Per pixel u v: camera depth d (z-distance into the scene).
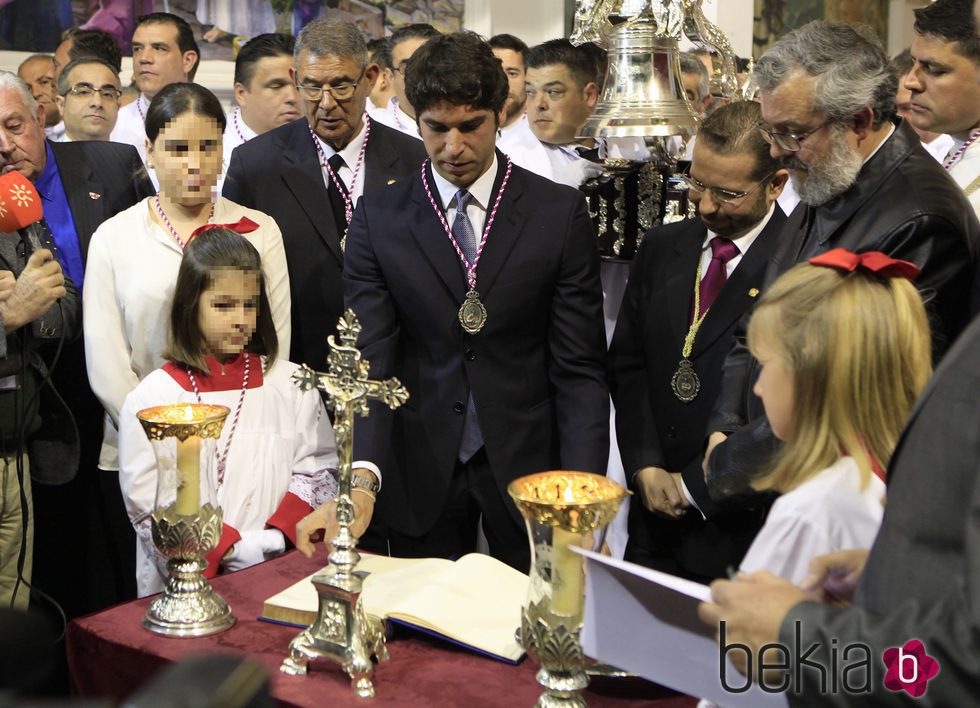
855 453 1.51
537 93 4.62
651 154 3.10
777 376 1.56
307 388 1.79
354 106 3.38
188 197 2.98
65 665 2.93
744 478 2.08
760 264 2.57
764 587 1.31
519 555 2.66
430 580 2.04
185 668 0.63
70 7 5.92
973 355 1.24
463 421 2.63
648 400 2.74
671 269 2.72
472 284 2.60
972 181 2.84
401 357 2.70
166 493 1.92
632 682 1.73
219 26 6.21
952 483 1.22
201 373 2.62
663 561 2.70
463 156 2.53
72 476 3.10
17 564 3.04
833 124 2.07
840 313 1.52
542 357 2.68
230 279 2.56
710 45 3.29
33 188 2.76
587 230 2.65
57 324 3.09
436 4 6.58
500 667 1.79
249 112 4.56
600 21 3.14
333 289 3.36
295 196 3.38
